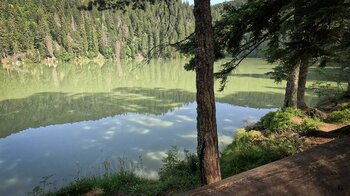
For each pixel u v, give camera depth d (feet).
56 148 57.77
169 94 124.57
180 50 20.10
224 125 66.28
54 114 91.86
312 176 6.51
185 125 70.08
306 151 7.73
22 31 372.79
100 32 426.92
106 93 131.85
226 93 114.62
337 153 7.46
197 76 15.25
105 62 377.50
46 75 229.25
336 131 28.35
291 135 30.94
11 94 135.33
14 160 51.80
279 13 18.58
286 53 18.79
